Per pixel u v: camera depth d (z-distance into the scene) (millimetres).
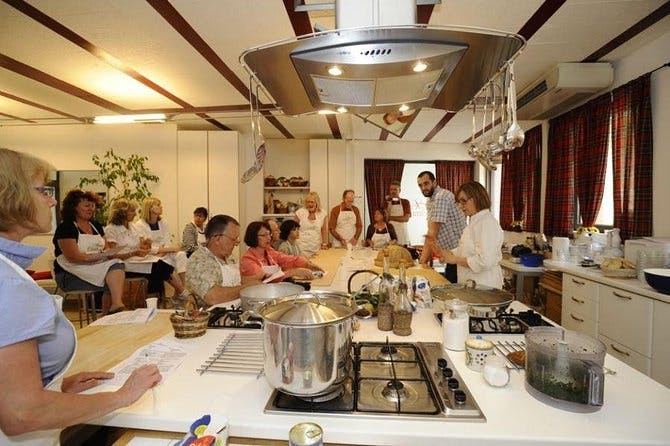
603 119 3104
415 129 5191
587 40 2539
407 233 6215
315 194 5020
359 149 6195
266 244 2594
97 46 2609
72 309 4484
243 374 1075
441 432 805
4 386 673
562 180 3748
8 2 2043
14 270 741
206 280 1842
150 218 4230
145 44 2580
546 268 3467
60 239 2764
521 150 4781
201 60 2850
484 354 1089
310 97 1428
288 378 876
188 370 1103
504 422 837
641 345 2156
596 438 776
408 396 939
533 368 958
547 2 2066
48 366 845
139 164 4871
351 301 1102
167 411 892
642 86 2625
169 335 1399
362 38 990
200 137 5152
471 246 2160
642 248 2447
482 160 1999
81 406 763
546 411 882
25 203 792
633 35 2482
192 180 5176
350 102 1498
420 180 3217
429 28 945
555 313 3332
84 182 4738
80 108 4160
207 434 759
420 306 1768
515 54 1114
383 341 1327
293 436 711
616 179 2928
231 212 5180
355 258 3428
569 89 3014
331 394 944
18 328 688
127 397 846
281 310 962
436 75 1221
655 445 763
